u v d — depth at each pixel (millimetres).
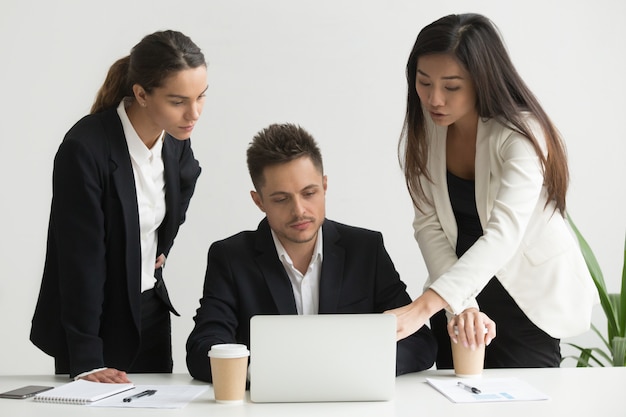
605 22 4898
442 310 2596
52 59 4723
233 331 2299
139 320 2395
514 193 2244
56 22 4711
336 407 1878
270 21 4773
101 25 4723
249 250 2373
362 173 4836
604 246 4949
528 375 2195
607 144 4934
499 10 4875
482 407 1849
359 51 4805
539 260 2453
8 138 4711
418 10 4816
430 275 2518
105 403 1897
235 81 4773
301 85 4793
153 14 4738
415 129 2488
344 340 1925
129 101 2443
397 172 4836
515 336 2549
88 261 2275
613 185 4945
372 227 4840
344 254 2389
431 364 2285
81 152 2281
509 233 2221
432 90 2287
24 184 4730
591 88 4914
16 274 4730
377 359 1927
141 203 2500
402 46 4812
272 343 1920
